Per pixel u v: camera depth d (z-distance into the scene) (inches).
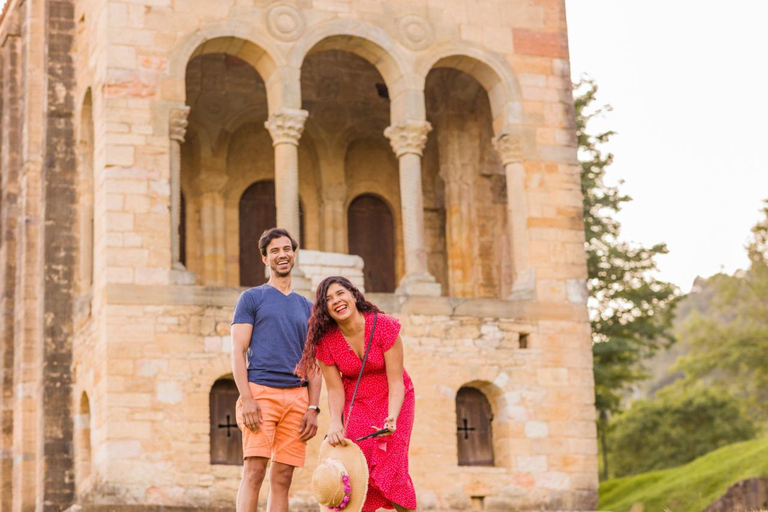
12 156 1739.7
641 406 2955.2
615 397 2137.1
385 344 616.1
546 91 1519.4
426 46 1486.2
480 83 1601.9
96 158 1413.6
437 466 1387.8
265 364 646.5
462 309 1430.9
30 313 1642.5
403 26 1483.8
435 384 1405.0
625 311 2020.2
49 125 1539.1
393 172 1745.8
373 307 622.5
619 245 2033.7
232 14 1430.9
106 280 1341.0
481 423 1443.2
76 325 1493.6
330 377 622.2
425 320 1417.3
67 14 1562.5
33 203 1657.2
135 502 1301.7
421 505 1374.3
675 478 1926.7
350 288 622.2
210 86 1653.5
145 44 1398.9
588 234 1963.6
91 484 1366.9
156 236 1364.4
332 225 1684.3
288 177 1416.1
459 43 1499.8
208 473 1330.0
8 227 1717.5
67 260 1523.1
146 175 1374.3
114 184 1363.2
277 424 647.8
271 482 650.2
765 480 1729.8
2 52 1808.6
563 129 1517.0
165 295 1352.1
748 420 2888.8
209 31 1418.6
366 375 621.6
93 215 1507.1
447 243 1665.8
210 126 1648.6
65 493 1477.6
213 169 1642.5
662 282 2020.2
